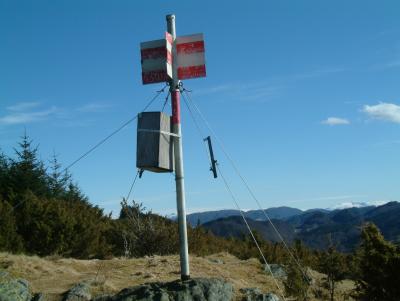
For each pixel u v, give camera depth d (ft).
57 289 39.29
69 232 64.18
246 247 83.20
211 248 79.05
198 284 35.32
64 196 96.73
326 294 54.24
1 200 69.82
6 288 36.22
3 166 91.20
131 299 33.91
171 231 69.97
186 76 37.04
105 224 77.51
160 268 48.52
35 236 62.59
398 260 47.11
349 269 55.98
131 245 69.26
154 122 35.42
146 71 36.94
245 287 42.98
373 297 48.49
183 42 37.29
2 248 57.41
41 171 93.97
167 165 35.76
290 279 47.60
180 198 36.42
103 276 43.75
